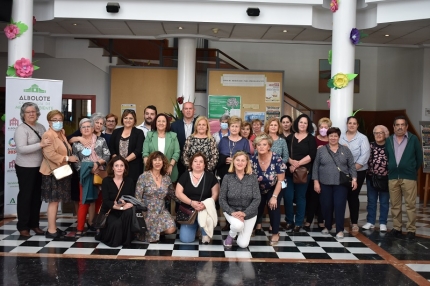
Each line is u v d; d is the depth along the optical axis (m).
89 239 5.54
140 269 4.48
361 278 4.41
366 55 12.51
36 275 4.23
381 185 6.42
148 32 8.80
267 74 9.77
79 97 9.91
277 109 9.80
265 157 5.61
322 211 6.14
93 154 5.63
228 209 5.29
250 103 9.77
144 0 7.48
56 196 5.55
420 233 6.43
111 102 9.83
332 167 5.98
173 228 5.51
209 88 9.72
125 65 9.88
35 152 5.54
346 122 6.81
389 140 6.29
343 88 7.00
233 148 5.89
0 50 8.96
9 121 6.53
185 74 9.22
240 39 9.16
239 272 4.48
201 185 5.47
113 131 6.05
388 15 7.25
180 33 8.81
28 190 5.56
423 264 4.91
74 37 9.45
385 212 6.51
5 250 5.01
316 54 12.70
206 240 5.51
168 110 9.89
